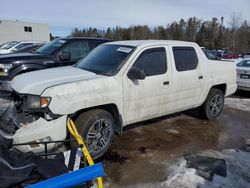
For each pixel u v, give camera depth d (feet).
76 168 9.19
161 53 15.67
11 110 12.39
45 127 11.05
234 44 163.94
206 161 13.35
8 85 21.11
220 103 20.31
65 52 23.65
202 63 18.04
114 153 14.08
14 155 8.55
